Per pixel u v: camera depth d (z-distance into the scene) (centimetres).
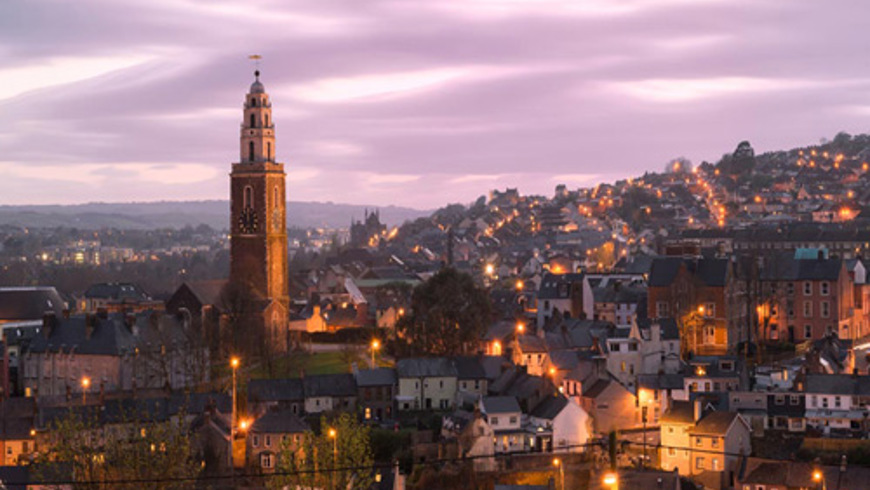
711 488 17475
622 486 16125
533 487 16275
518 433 19162
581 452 18912
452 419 19500
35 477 14312
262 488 16775
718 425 18162
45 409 19000
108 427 17150
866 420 18725
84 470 13388
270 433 18025
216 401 19525
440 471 18050
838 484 16300
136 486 13150
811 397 19162
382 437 18725
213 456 18000
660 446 18500
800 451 18075
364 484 14700
